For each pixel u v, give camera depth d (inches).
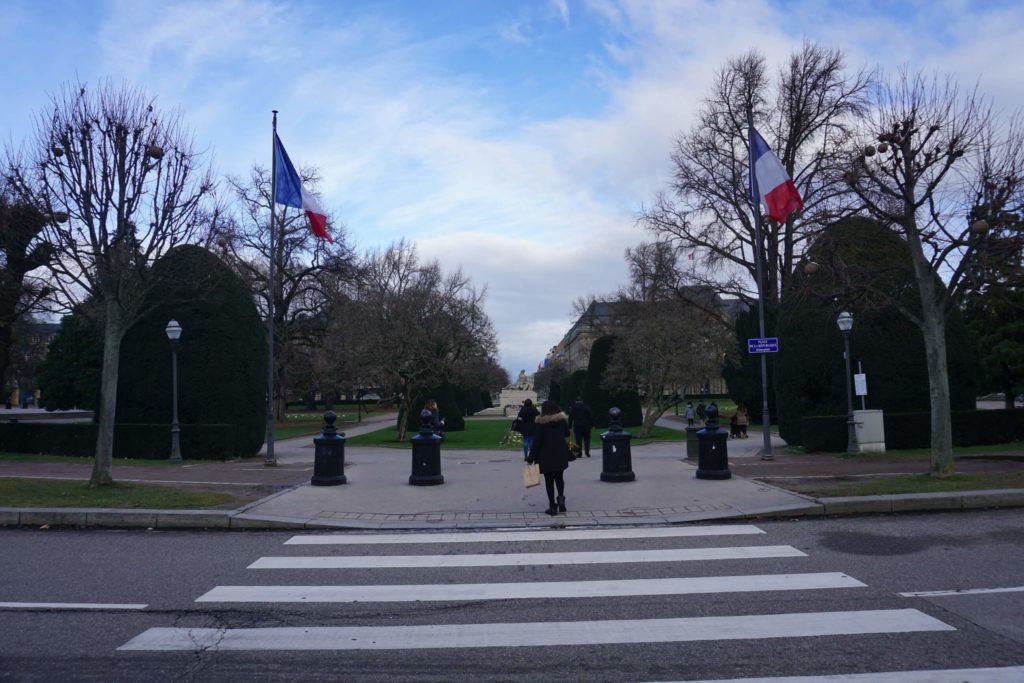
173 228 538.3
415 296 1296.8
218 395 885.2
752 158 769.6
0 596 279.3
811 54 1333.7
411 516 441.1
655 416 1369.3
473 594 280.4
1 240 570.9
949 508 435.5
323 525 416.2
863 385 778.2
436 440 553.3
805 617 244.1
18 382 2984.7
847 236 688.4
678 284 1584.6
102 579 305.0
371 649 219.8
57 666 206.1
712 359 1403.8
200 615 255.3
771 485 509.7
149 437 853.2
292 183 794.8
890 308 817.5
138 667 205.5
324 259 1779.0
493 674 198.8
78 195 508.4
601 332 2541.8
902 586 278.5
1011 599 259.1
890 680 189.9
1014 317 1154.0
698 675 195.6
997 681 188.4
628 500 477.1
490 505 471.8
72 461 774.5
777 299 1307.8
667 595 275.1
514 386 2910.9
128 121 518.0
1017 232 500.4
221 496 474.6
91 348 1878.7
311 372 1892.2
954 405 842.8
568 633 232.5
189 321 891.4
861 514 430.9
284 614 256.2
